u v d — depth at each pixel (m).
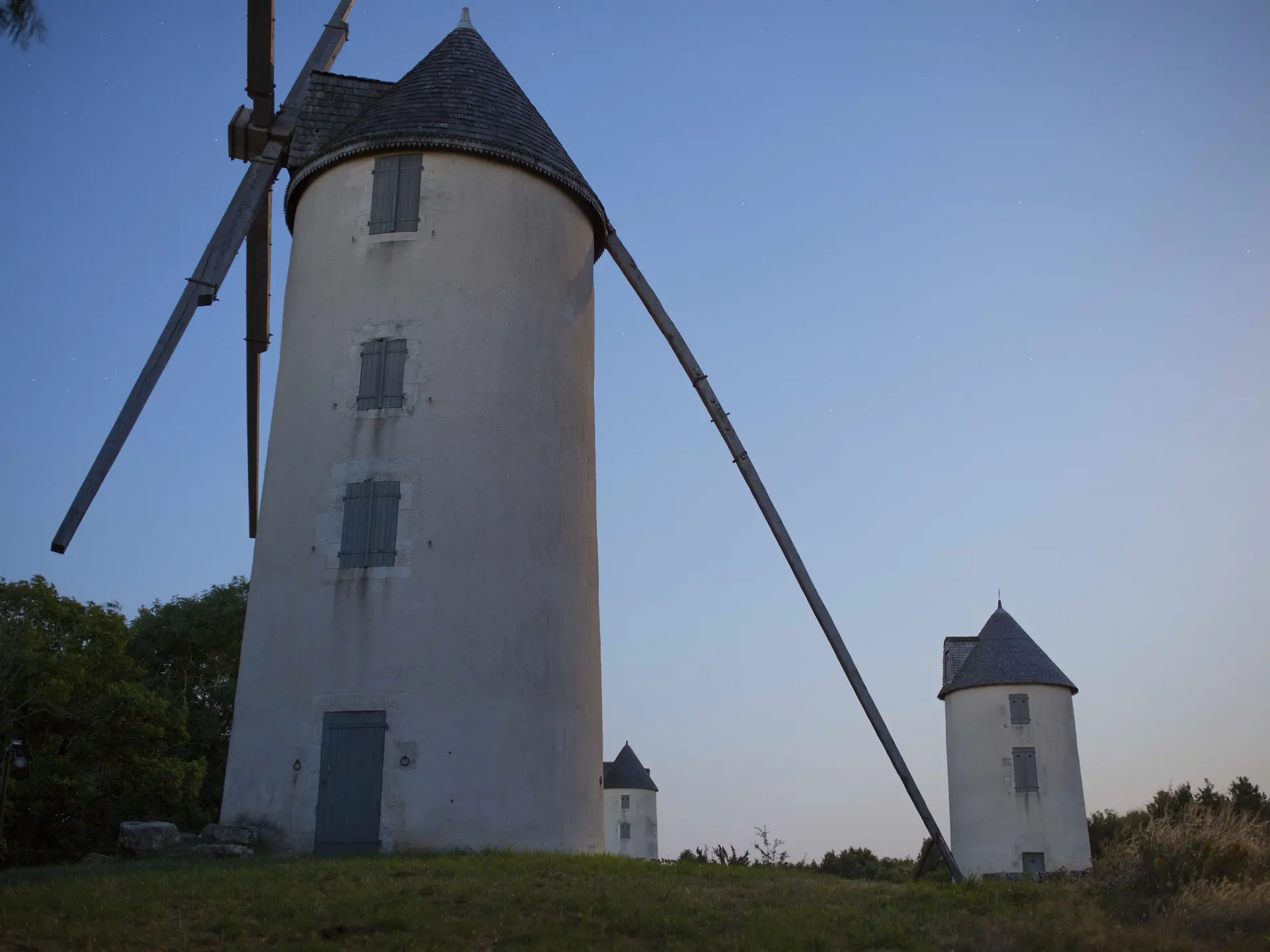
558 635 19.25
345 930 11.13
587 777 19.28
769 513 21.38
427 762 17.48
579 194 21.75
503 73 22.56
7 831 35.31
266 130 21.53
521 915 11.84
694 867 16.00
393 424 19.12
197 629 46.22
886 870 41.75
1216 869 14.61
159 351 18.78
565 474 20.28
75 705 36.50
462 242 20.16
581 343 21.52
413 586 18.27
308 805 17.42
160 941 10.59
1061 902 13.51
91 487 17.31
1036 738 43.97
